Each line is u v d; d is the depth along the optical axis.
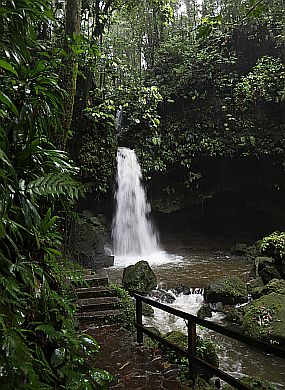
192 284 8.53
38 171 1.85
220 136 12.55
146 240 12.95
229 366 5.04
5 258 1.56
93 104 9.62
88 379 1.80
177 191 13.48
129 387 3.43
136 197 12.52
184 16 14.55
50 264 2.08
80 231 10.27
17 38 1.67
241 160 12.77
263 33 12.15
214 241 14.00
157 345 4.40
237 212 14.11
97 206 11.84
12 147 1.78
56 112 2.14
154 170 12.67
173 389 3.38
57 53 3.10
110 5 9.60
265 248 8.34
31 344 1.61
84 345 2.06
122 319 5.21
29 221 1.60
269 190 13.05
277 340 5.41
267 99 11.61
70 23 4.35
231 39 12.62
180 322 6.48
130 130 12.50
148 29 13.70
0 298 1.33
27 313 1.71
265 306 6.12
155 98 10.70
